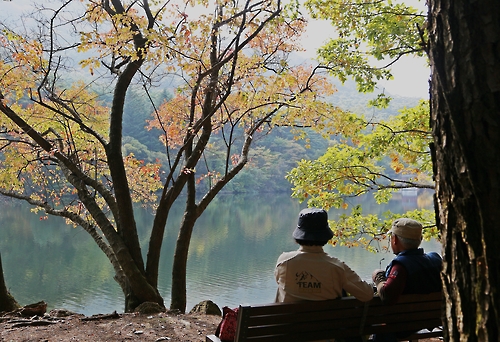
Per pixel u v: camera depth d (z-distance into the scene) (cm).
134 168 1137
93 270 2605
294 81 887
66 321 573
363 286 293
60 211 923
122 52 665
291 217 4988
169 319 585
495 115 191
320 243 297
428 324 321
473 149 195
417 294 310
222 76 841
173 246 3275
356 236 882
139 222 4112
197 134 852
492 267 189
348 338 304
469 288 199
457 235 205
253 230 4088
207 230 4056
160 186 1237
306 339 294
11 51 781
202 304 671
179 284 835
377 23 809
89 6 747
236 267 2677
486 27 194
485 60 194
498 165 190
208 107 848
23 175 1308
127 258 747
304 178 891
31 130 768
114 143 776
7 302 727
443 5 208
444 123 209
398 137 836
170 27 689
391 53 823
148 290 744
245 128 1017
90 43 652
